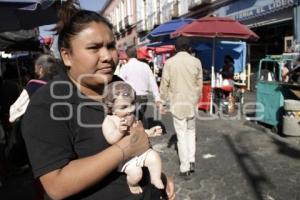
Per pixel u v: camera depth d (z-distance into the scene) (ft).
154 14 91.40
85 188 4.66
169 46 49.55
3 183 15.83
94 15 5.27
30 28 18.76
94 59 5.15
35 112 4.81
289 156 19.54
